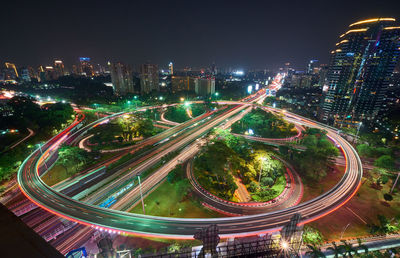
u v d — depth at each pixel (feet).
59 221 227.81
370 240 214.69
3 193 271.08
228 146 394.93
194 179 308.60
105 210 216.33
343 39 647.56
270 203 265.75
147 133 515.09
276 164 335.88
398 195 279.28
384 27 571.69
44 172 318.24
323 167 316.81
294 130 547.08
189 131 529.86
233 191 292.61
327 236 218.79
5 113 599.57
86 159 351.67
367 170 339.98
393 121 571.28
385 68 594.24
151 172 324.39
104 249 102.22
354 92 647.97
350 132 506.07
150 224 200.85
